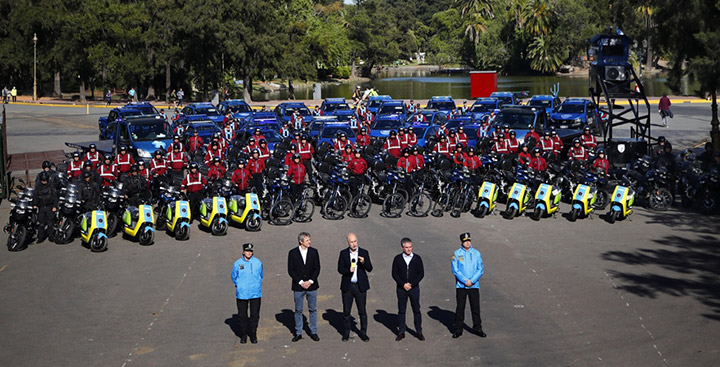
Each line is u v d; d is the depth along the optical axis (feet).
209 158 87.15
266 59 254.27
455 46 462.60
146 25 260.62
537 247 57.52
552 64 392.27
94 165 76.33
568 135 101.96
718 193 69.36
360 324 40.37
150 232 60.59
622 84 89.45
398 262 38.37
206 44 253.85
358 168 70.23
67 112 213.46
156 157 76.84
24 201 60.44
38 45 276.00
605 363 35.27
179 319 42.57
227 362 36.29
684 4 79.41
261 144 83.15
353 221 68.18
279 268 52.80
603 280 48.62
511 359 35.99
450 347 37.73
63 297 47.06
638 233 61.82
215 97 239.09
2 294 47.93
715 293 45.57
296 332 38.96
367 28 481.46
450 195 70.28
